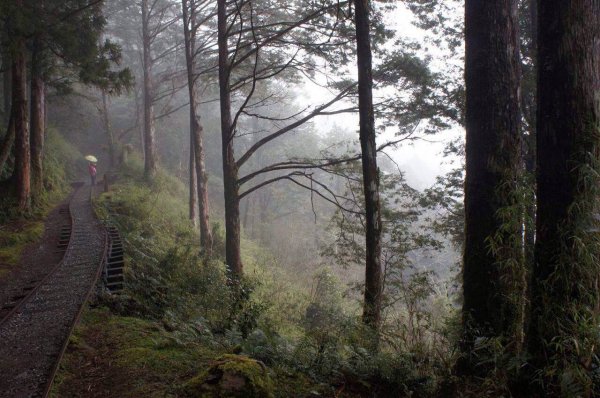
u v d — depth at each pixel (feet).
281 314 46.32
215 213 121.60
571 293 11.46
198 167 73.41
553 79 12.17
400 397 14.69
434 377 15.05
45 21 57.72
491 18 16.70
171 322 22.47
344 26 45.70
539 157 12.55
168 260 37.55
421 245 45.14
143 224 64.13
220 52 51.88
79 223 59.72
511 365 12.26
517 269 14.46
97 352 18.29
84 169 139.64
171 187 112.88
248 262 72.59
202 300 28.94
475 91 16.92
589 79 11.90
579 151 11.66
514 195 14.14
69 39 58.90
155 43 126.11
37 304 26.61
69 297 27.48
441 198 48.78
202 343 19.04
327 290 61.36
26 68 71.87
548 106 12.28
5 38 54.19
